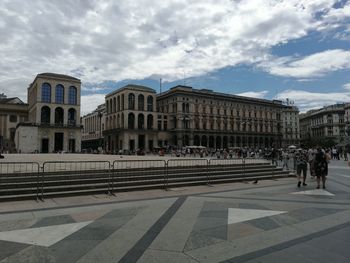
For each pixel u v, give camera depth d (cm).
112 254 553
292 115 14788
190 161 1956
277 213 888
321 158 1425
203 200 1089
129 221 783
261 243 623
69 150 8375
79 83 8825
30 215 840
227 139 11219
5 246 589
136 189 1295
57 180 1222
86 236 655
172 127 10350
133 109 9881
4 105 10300
